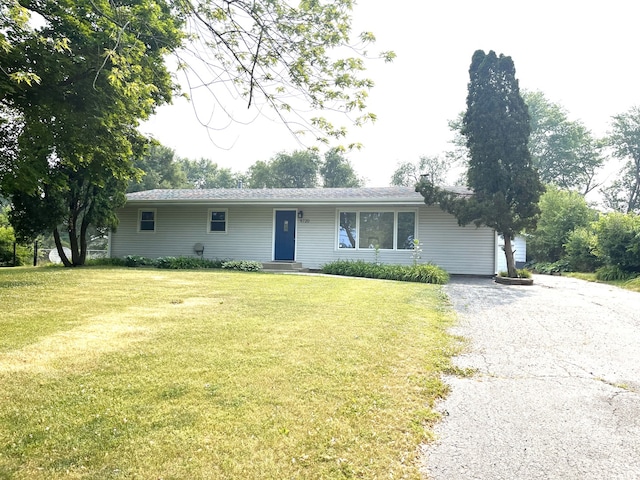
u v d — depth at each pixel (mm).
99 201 14062
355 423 2678
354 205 14836
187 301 6949
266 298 7379
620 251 13281
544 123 35500
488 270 13812
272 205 15656
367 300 7395
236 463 2191
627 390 3479
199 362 3727
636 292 9953
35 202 12641
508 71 11891
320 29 4645
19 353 3895
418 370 3785
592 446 2531
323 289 8750
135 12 6098
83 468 2115
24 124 8359
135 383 3219
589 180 37656
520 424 2822
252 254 15914
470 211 11797
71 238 14266
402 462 2283
